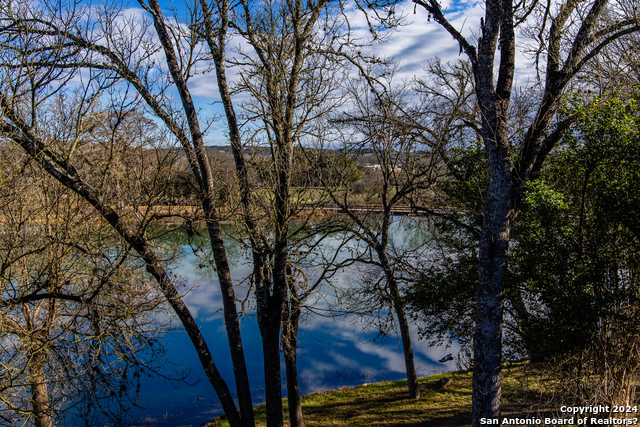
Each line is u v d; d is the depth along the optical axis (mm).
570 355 7461
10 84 6316
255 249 8578
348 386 15117
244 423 8648
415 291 11273
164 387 14664
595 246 7426
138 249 7434
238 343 8758
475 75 7695
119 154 7270
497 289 7551
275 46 8695
